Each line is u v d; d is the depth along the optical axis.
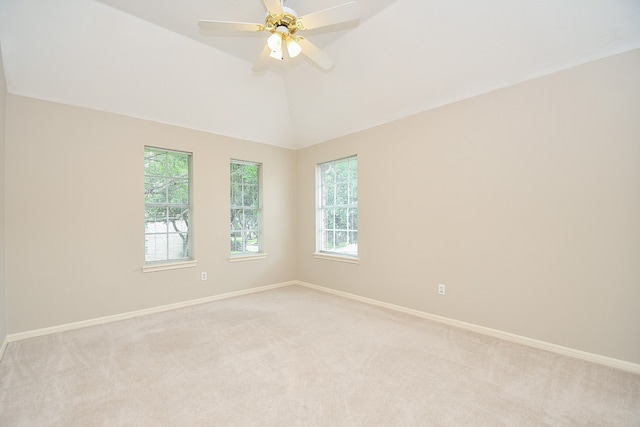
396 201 3.60
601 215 2.26
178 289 3.81
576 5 2.08
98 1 2.51
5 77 2.69
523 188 2.62
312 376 2.13
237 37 3.04
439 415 1.71
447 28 2.55
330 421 1.67
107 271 3.29
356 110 3.79
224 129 4.19
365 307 3.76
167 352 2.53
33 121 2.88
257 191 4.77
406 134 3.49
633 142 2.13
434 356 2.42
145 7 2.59
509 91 2.68
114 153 3.34
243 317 3.40
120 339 2.80
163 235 3.79
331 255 4.48
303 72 3.68
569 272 2.40
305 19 2.11
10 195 2.77
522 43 2.41
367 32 2.88
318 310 3.64
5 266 2.72
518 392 1.92
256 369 2.23
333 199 4.59
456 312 3.08
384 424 1.64
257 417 1.70
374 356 2.43
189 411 1.76
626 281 2.17
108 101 3.23
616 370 2.17
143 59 3.05
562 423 1.64
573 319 2.39
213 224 4.14
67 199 3.06
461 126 3.01
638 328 2.13
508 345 2.61
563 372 2.16
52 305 2.97
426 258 3.32
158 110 3.56
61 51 2.72
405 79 3.13
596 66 2.26
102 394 1.92
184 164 3.97
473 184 2.93
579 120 2.34
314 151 4.77
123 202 3.40
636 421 1.65
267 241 4.75
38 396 1.90
